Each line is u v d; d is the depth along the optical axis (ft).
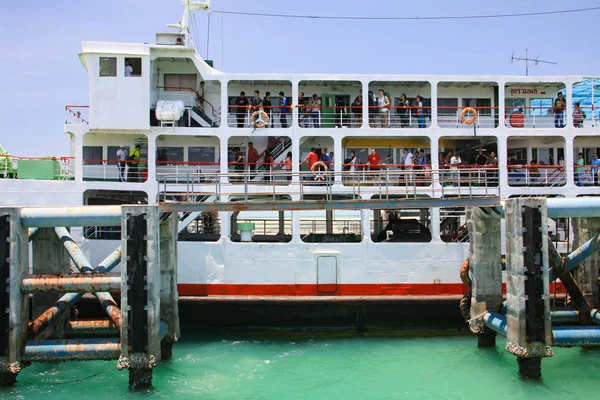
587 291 53.21
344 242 61.93
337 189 61.05
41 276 43.37
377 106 62.80
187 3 68.44
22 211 43.42
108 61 60.39
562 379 45.29
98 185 59.77
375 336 56.90
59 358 43.19
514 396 42.22
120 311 44.78
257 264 57.62
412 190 58.80
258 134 61.82
